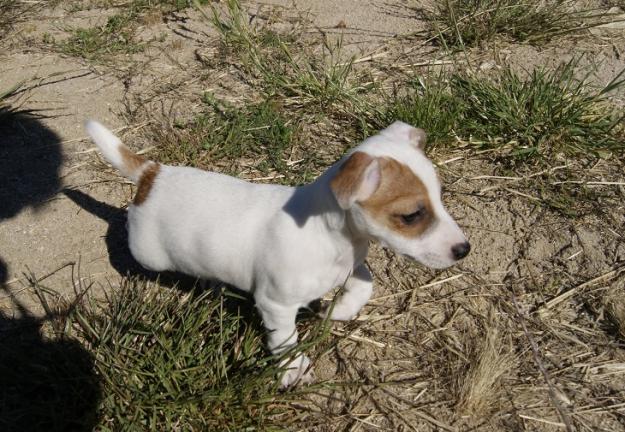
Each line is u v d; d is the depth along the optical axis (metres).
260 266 0.57
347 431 0.57
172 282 0.70
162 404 0.56
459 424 0.57
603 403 0.58
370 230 0.53
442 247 0.52
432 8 1.12
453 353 0.63
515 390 0.59
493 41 1.04
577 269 0.70
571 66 0.98
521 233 0.74
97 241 0.75
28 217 0.78
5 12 1.16
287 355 0.58
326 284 0.57
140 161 0.62
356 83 0.97
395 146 0.53
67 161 0.85
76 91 0.97
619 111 0.88
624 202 0.77
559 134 0.83
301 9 1.15
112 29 1.10
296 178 0.81
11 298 0.69
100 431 0.57
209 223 0.58
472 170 0.82
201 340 0.61
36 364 0.61
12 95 0.96
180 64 1.02
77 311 0.63
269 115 0.90
